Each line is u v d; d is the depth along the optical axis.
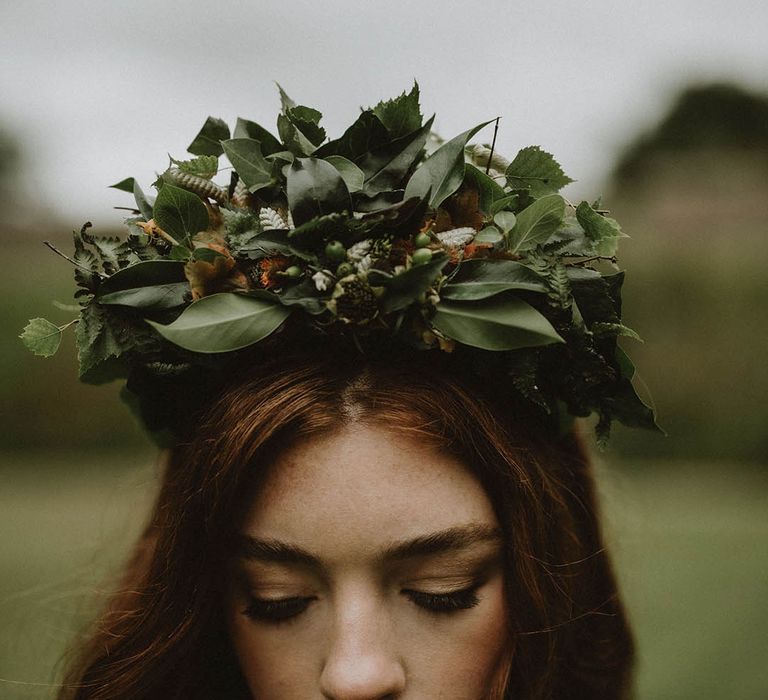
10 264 8.21
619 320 1.25
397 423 1.13
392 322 1.14
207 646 1.37
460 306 1.15
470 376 1.22
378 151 1.22
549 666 1.31
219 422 1.20
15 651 2.06
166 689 1.40
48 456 8.31
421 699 1.15
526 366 1.17
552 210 1.19
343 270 1.12
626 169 14.78
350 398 1.15
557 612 1.33
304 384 1.15
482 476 1.18
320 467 1.12
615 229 1.21
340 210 1.14
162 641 1.33
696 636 3.60
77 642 1.60
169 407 1.32
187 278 1.17
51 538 5.14
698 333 7.55
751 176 10.80
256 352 1.22
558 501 1.38
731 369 7.56
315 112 1.24
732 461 7.71
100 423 8.34
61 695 1.55
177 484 1.30
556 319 1.20
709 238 7.76
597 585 1.61
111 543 1.84
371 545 1.11
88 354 1.20
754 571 4.45
